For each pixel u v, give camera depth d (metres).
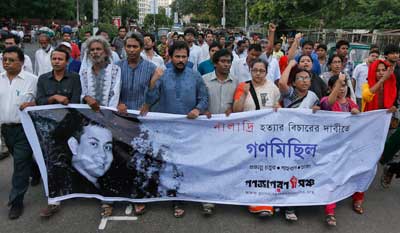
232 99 4.63
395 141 5.16
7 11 43.03
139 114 4.45
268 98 4.54
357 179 4.67
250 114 4.42
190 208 4.75
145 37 7.34
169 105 4.53
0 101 4.38
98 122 4.48
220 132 4.48
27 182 4.51
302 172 4.51
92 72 4.47
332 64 5.98
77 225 4.32
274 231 4.24
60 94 4.45
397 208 4.89
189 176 4.55
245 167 4.51
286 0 25.19
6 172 5.89
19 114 4.32
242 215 4.59
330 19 24.39
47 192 4.47
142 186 4.57
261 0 27.66
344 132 4.52
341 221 4.51
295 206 4.61
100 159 4.53
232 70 6.59
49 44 7.97
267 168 4.50
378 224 4.46
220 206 4.81
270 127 4.45
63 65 4.39
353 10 23.94
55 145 4.46
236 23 57.25
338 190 4.56
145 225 4.34
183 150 4.53
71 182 4.54
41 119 4.39
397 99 6.15
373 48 7.10
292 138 4.46
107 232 4.18
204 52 8.84
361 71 7.23
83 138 4.49
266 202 4.53
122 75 4.56
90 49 4.37
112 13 55.62
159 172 4.55
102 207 4.61
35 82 4.55
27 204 4.81
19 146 4.42
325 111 4.45
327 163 4.52
